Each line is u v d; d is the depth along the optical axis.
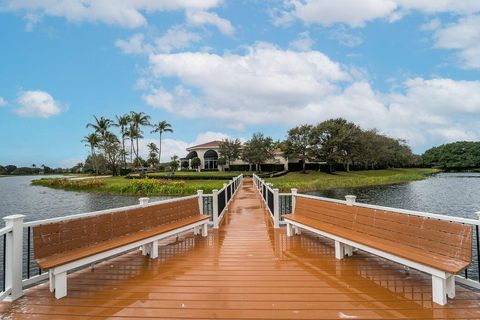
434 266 3.40
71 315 3.38
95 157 64.44
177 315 3.32
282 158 63.31
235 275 4.60
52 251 3.94
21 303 3.70
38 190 39.66
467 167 82.56
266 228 8.40
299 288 4.03
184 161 68.62
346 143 53.91
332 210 5.93
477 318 3.15
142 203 5.79
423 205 23.23
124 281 4.41
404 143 80.06
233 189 18.48
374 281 4.25
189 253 5.86
